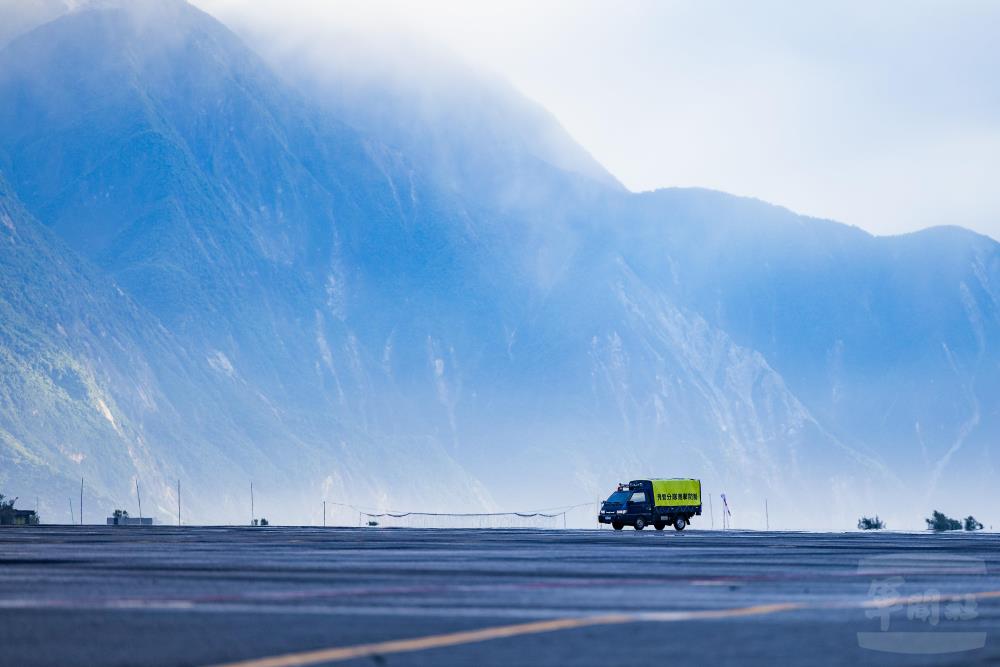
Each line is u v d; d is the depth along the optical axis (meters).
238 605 48.34
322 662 34.34
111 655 35.53
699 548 107.75
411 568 73.06
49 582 59.94
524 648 36.84
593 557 88.44
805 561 83.06
